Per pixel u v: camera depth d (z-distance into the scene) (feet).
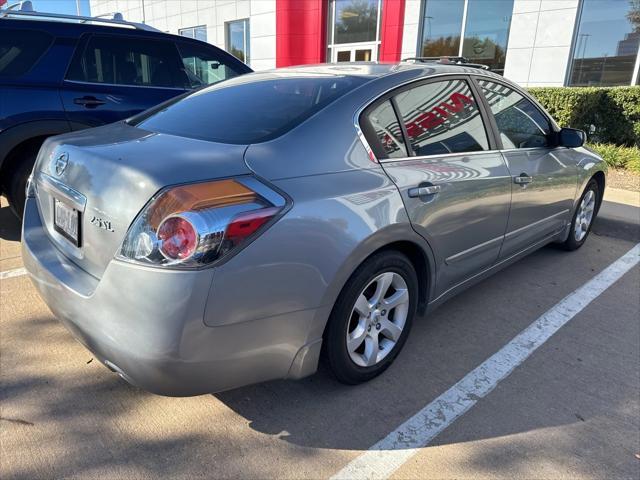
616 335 10.41
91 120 14.44
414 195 8.16
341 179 7.34
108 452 6.98
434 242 8.79
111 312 6.20
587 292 12.44
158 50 16.05
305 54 49.26
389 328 8.59
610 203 20.10
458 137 9.71
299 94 8.52
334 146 7.57
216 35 57.57
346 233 7.07
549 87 30.76
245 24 54.39
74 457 6.87
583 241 15.64
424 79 9.31
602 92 29.63
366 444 7.27
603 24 32.04
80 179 7.06
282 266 6.48
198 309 5.91
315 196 6.87
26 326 10.07
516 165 10.90
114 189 6.42
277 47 50.31
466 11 37.76
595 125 30.53
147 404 7.97
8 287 11.69
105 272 6.27
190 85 16.80
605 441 7.41
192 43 16.88
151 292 5.85
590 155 14.71
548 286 12.75
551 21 33.45
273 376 7.10
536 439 7.43
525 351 9.75
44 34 13.96
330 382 8.61
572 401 8.29
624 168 26.91
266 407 7.97
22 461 6.77
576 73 33.76
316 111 7.84
